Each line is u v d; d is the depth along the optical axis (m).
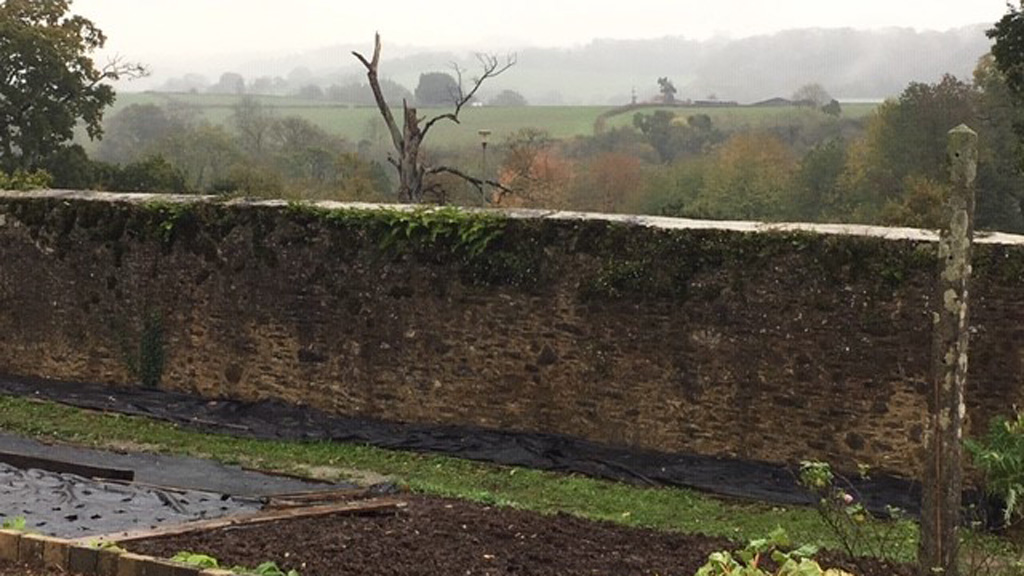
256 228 12.95
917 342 10.13
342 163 46.50
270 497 9.41
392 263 12.27
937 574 5.98
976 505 8.82
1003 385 9.88
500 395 11.86
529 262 11.60
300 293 12.76
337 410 12.62
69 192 14.56
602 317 11.34
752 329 10.75
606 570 7.01
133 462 11.16
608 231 11.28
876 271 10.23
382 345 12.38
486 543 7.56
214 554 6.90
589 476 10.95
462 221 11.89
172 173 42.03
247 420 12.72
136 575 6.14
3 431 12.26
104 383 13.94
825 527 9.23
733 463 10.84
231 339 13.17
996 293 9.85
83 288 13.98
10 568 6.29
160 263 13.52
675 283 10.99
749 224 11.02
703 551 7.61
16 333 14.44
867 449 10.37
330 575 6.59
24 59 36.94
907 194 35.06
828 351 10.47
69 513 8.60
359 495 9.52
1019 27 24.00
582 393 11.49
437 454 11.67
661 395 11.16
